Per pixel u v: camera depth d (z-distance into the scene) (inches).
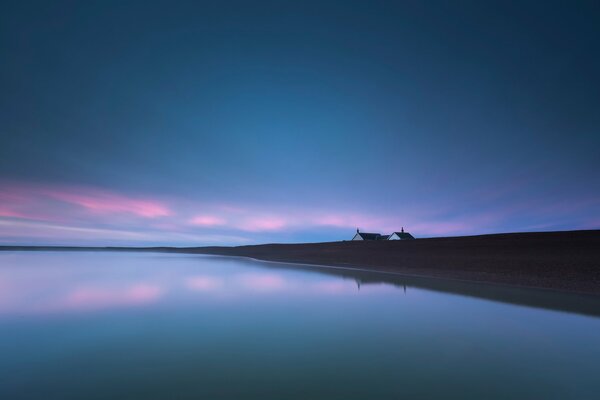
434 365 278.7
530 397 219.5
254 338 359.9
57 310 512.1
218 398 219.9
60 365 280.5
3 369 271.6
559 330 381.4
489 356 299.7
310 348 324.5
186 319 448.1
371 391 229.8
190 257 2896.2
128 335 373.4
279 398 219.8
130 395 224.4
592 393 225.5
